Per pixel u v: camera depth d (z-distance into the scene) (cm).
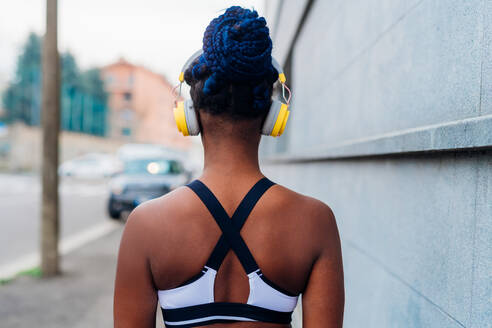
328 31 319
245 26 70
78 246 614
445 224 122
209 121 78
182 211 74
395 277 159
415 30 152
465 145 100
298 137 461
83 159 2395
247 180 77
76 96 4494
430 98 138
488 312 97
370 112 207
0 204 1141
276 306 74
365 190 205
